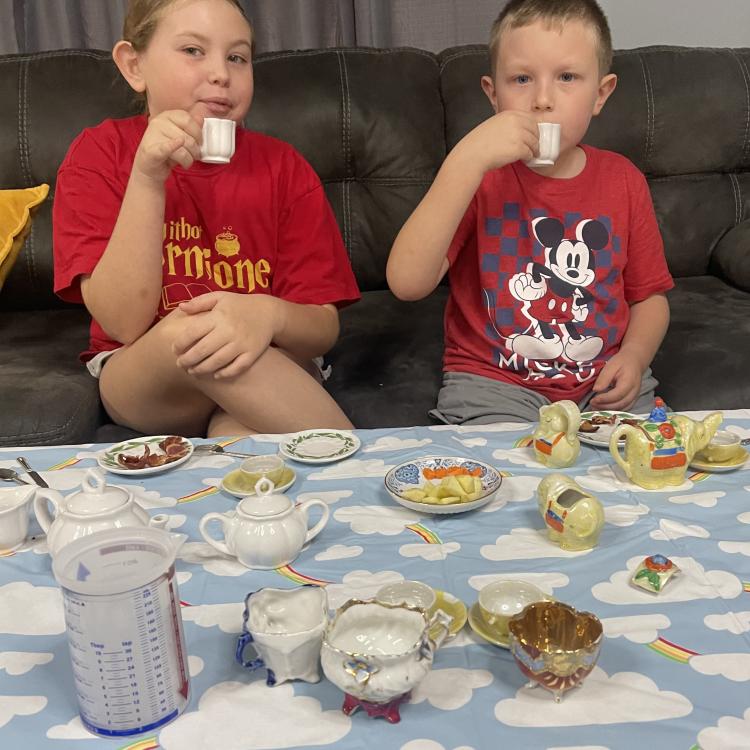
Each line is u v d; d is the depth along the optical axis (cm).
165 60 139
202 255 154
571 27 138
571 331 150
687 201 205
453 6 249
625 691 57
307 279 156
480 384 150
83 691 54
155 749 53
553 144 132
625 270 160
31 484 86
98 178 150
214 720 56
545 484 78
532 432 104
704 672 58
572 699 56
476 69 204
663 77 203
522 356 151
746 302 186
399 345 175
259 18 252
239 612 68
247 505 75
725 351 162
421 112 200
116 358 142
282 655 57
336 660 54
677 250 205
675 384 155
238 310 122
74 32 254
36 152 193
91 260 144
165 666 54
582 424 103
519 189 154
